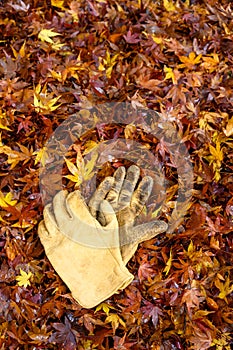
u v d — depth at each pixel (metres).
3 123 1.47
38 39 1.66
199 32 1.71
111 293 1.38
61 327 1.38
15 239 1.41
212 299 1.44
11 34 1.67
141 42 1.64
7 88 1.51
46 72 1.56
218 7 1.79
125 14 1.74
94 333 1.41
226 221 1.46
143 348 1.41
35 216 1.42
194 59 1.61
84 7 1.74
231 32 1.73
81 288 1.38
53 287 1.39
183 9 1.77
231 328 1.45
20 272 1.40
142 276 1.42
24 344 1.39
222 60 1.68
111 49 1.66
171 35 1.69
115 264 1.39
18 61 1.58
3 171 1.45
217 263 1.45
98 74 1.56
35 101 1.48
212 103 1.58
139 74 1.58
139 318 1.40
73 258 1.39
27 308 1.38
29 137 1.48
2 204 1.40
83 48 1.65
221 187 1.51
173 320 1.42
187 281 1.42
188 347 1.43
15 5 1.69
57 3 1.73
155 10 1.75
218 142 1.53
